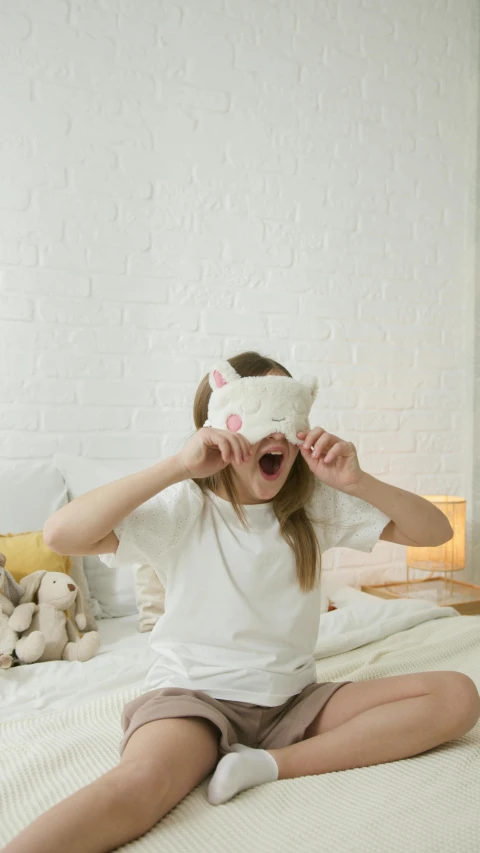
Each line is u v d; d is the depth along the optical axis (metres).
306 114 2.56
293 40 2.54
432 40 2.78
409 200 2.75
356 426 2.67
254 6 2.47
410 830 0.92
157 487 1.12
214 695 1.13
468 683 1.16
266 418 1.18
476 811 0.97
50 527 1.13
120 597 2.05
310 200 2.57
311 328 2.58
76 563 1.98
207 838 0.91
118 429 2.28
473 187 2.83
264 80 2.49
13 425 2.16
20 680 1.52
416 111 2.76
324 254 2.60
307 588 1.24
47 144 2.19
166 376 2.35
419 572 2.78
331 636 1.76
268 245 2.50
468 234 2.85
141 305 2.31
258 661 1.16
